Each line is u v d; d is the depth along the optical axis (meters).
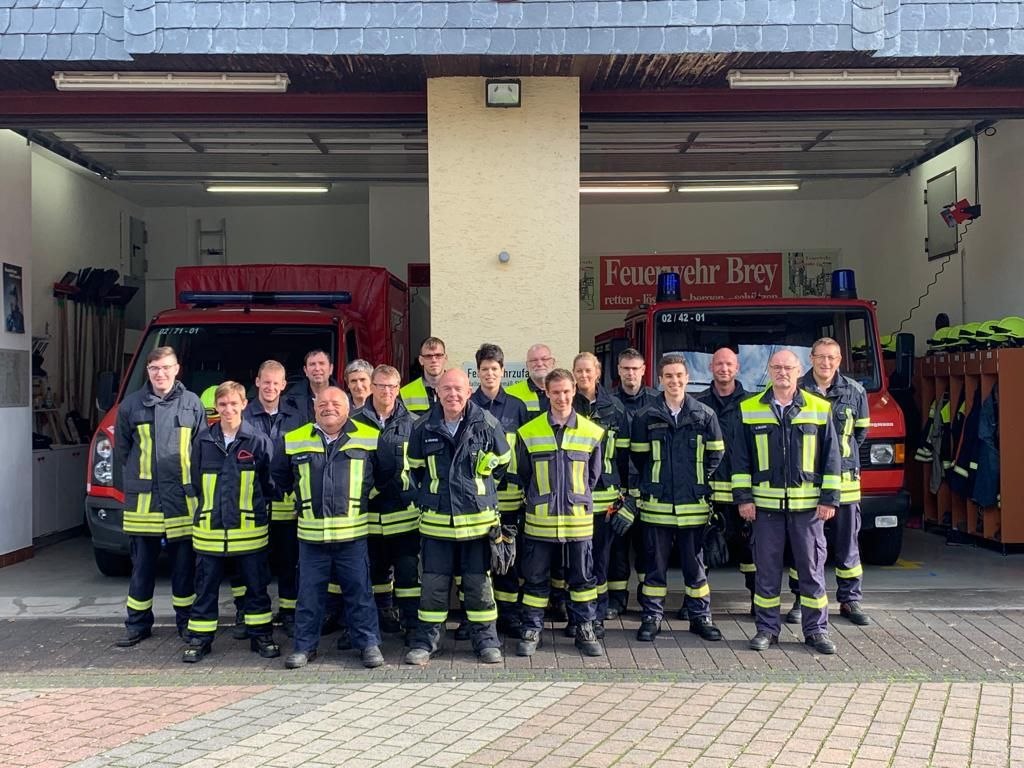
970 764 4.36
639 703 5.23
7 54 6.98
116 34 7.02
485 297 7.77
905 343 8.76
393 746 4.62
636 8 7.04
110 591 8.16
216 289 9.94
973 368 9.69
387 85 8.00
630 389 7.05
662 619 6.86
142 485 6.44
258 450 6.16
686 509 6.39
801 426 6.20
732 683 5.57
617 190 14.05
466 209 7.77
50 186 12.16
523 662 6.02
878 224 14.56
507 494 6.48
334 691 5.50
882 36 7.10
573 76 7.74
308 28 6.98
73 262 12.85
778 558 6.29
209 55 7.00
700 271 15.62
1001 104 8.38
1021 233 10.13
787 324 8.81
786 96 8.34
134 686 5.64
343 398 5.94
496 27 7.02
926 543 10.05
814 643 6.18
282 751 4.57
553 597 7.02
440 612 6.06
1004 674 5.70
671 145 11.14
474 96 7.75
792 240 15.55
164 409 6.46
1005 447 9.22
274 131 10.10
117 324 13.85
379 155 11.41
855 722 4.90
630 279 15.67
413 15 7.00
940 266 12.27
